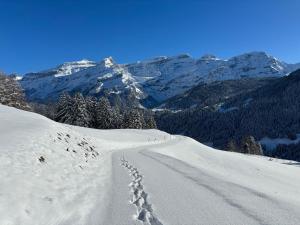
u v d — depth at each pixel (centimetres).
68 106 7862
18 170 1176
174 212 1050
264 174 3622
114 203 1165
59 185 1271
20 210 923
